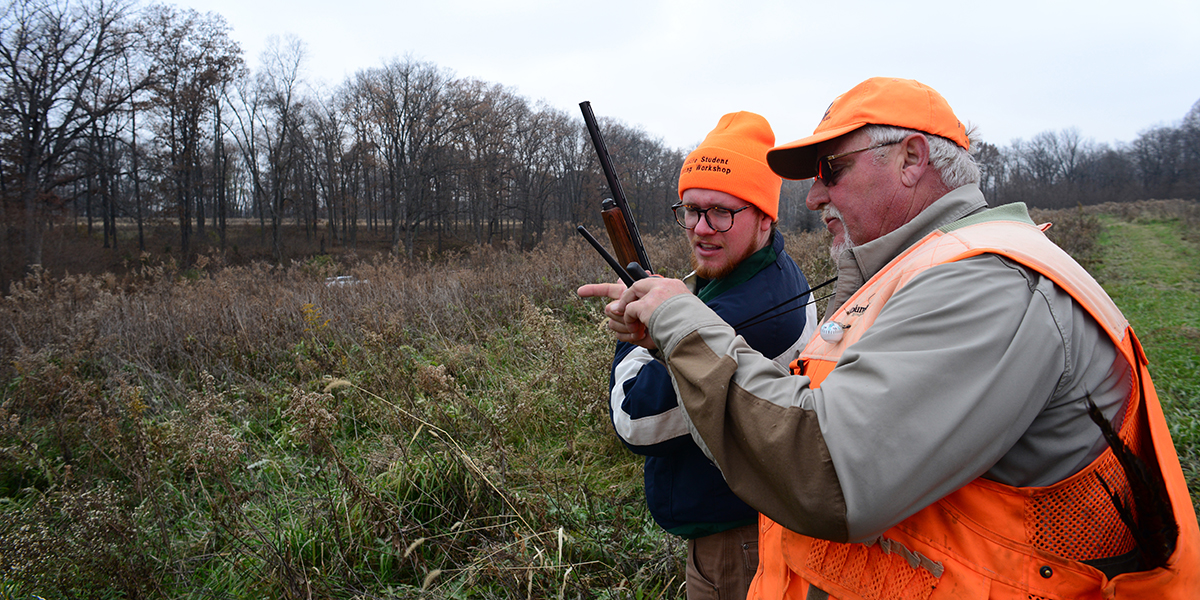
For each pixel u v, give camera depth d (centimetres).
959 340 78
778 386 88
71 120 3153
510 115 5153
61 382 463
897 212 106
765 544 113
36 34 2952
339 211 5156
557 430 402
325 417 279
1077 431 81
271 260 4200
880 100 105
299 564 254
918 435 75
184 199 4009
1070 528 81
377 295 744
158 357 585
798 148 118
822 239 1174
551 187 5538
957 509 85
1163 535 76
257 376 527
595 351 462
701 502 146
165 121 3984
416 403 402
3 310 733
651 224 5500
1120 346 82
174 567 267
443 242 5125
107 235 3856
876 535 79
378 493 293
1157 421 86
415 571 251
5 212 2511
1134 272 1326
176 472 346
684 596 237
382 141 4872
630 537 271
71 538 256
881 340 83
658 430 141
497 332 633
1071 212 4159
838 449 78
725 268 161
